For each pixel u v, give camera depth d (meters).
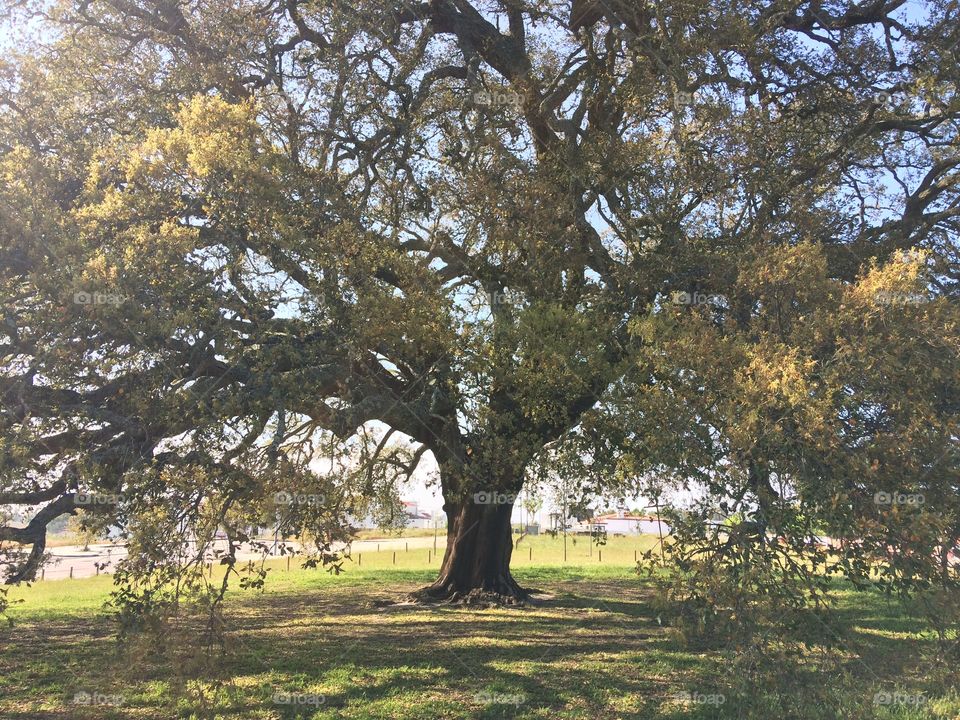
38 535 8.68
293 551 8.91
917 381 7.50
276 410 9.41
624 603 18.27
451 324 10.91
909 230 14.40
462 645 12.52
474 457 12.76
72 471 8.56
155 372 8.81
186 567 7.82
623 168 13.04
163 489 8.01
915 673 8.35
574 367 11.23
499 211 12.83
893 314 7.65
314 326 9.90
